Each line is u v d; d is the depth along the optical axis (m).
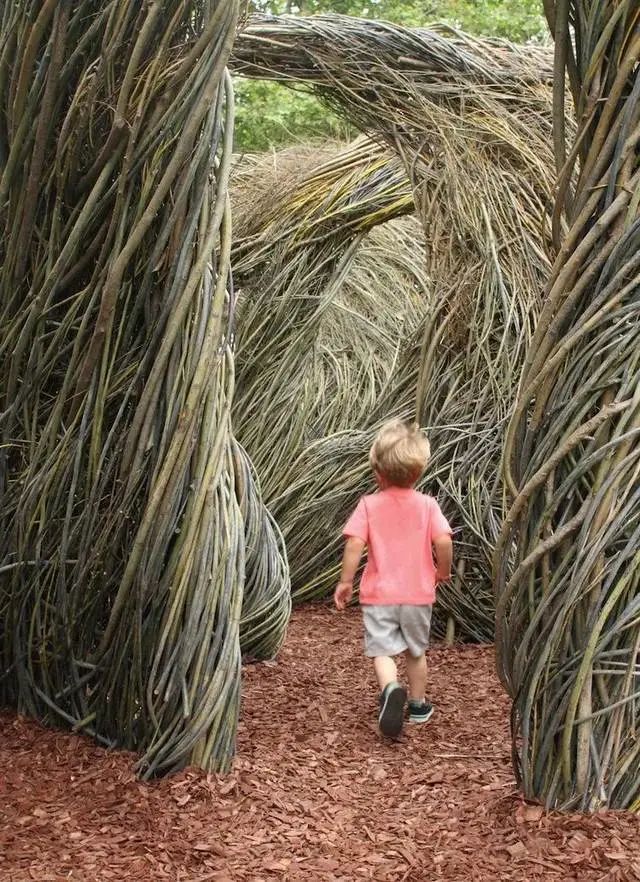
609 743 2.90
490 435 5.89
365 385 7.83
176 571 3.28
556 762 2.98
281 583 5.16
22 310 3.64
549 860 2.74
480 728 4.16
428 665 5.31
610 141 2.77
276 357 6.80
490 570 5.74
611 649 2.88
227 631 3.37
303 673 5.04
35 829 2.93
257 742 3.84
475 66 5.64
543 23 14.81
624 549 2.82
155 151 3.24
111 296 3.29
